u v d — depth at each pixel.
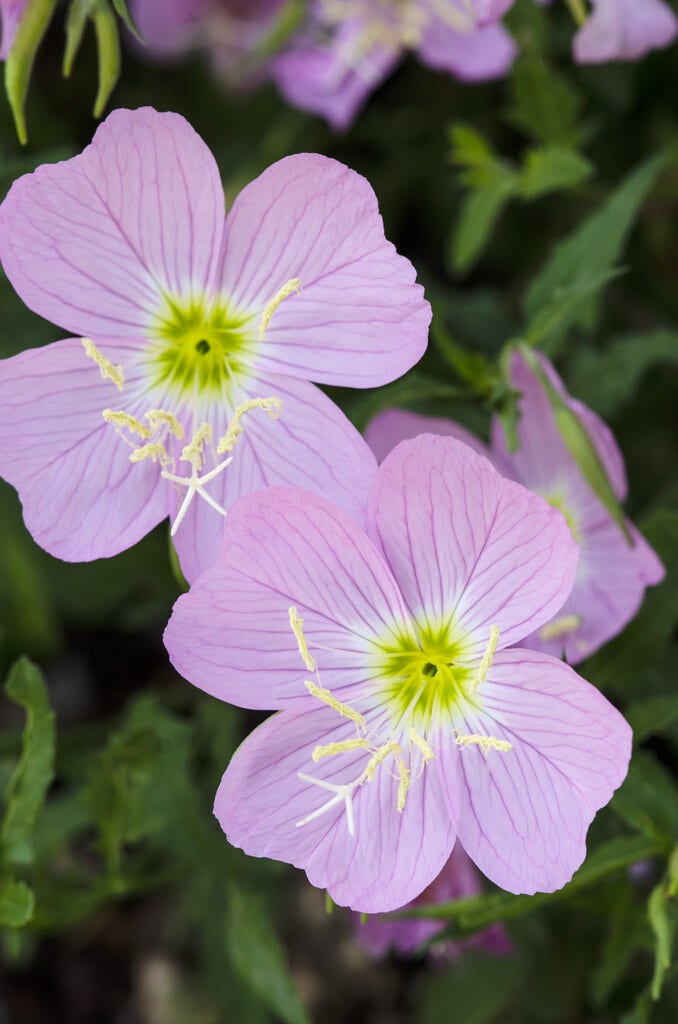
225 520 0.35
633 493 0.49
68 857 0.49
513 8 0.43
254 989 0.42
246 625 0.35
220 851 0.42
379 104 0.53
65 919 0.41
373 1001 0.50
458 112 0.53
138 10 0.50
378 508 0.35
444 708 0.36
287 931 0.51
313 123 0.52
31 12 0.36
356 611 0.35
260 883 0.43
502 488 0.34
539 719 0.35
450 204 0.54
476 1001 0.46
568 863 0.35
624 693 0.42
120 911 0.51
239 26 0.50
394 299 0.35
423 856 0.36
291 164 0.35
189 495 0.36
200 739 0.46
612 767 0.35
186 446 0.36
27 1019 0.51
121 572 0.45
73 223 0.35
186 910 0.47
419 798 0.36
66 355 0.36
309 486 0.36
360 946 0.50
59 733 0.45
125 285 0.36
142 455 0.35
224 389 0.36
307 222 0.35
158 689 0.53
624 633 0.39
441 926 0.41
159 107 0.54
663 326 0.52
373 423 0.38
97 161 0.35
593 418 0.37
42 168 0.35
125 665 0.54
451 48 0.46
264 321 0.35
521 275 0.53
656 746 0.47
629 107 0.50
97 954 0.51
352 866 0.36
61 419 0.36
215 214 0.35
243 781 0.35
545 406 0.38
